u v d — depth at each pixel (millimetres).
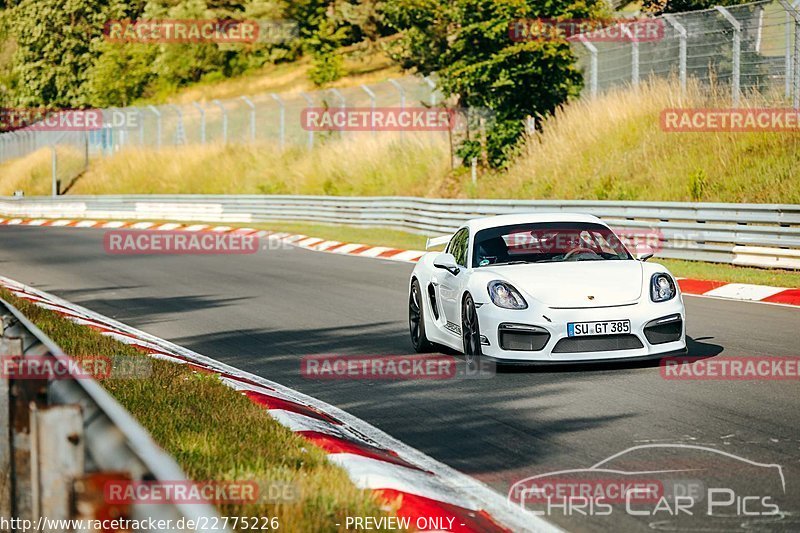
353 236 105438
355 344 42438
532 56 106000
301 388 33406
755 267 62625
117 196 159625
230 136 188500
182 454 21406
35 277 76000
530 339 32906
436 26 115625
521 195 100250
